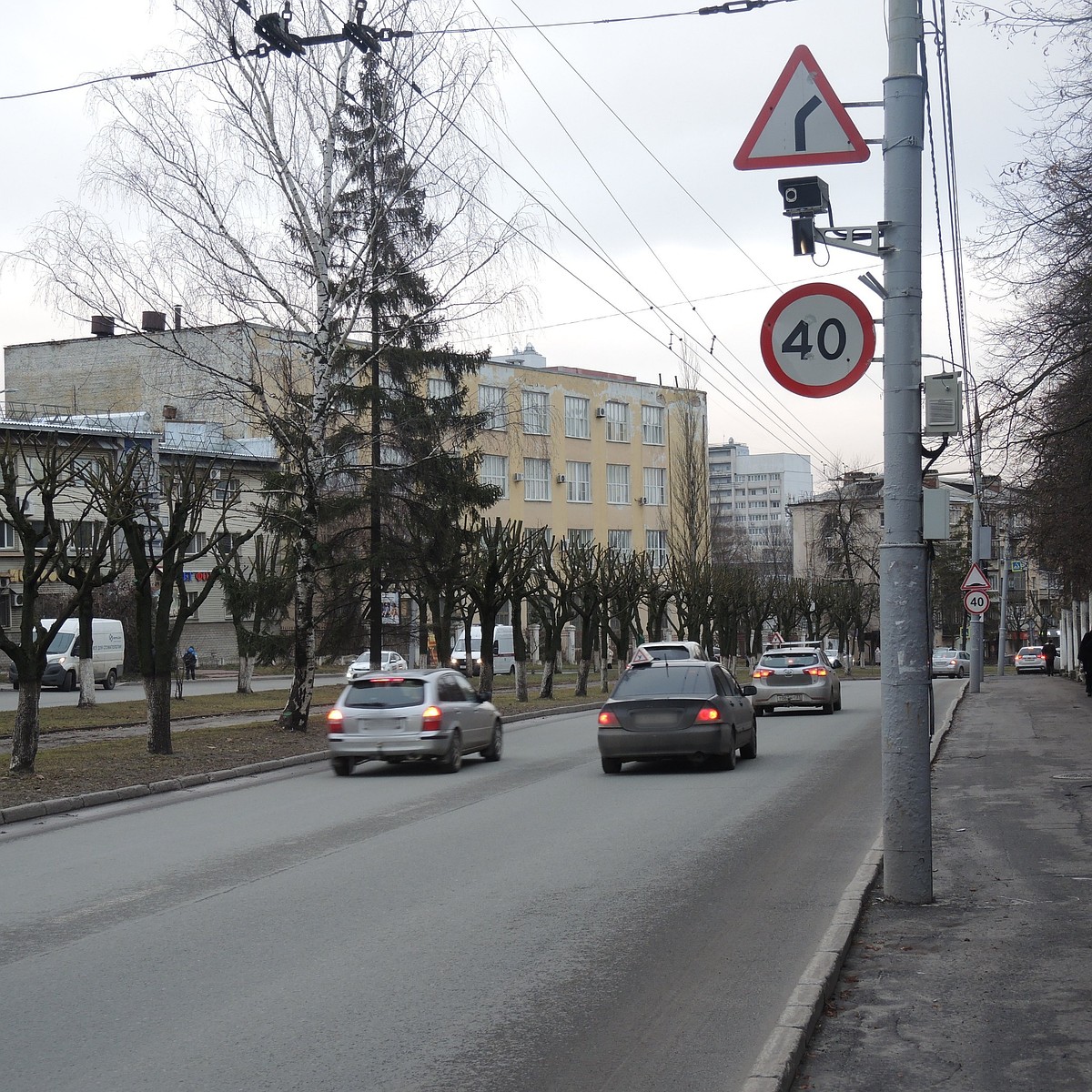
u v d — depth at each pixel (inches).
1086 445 751.1
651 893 360.5
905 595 330.6
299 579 1002.1
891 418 331.9
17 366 2532.0
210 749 875.4
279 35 692.7
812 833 470.9
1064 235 637.9
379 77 928.3
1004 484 920.9
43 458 828.0
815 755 790.5
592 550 1852.9
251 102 924.0
